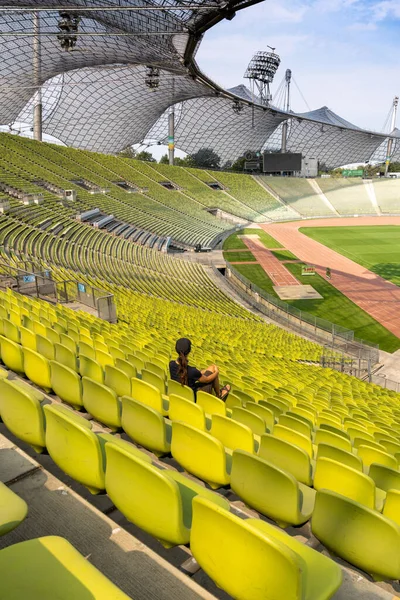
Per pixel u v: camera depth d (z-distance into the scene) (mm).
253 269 42781
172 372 6902
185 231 55156
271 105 90062
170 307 24141
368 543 3160
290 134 103875
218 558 2406
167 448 4602
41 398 5195
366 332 26938
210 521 2396
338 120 108562
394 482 5082
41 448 4125
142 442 4711
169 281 34094
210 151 101375
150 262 38562
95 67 49906
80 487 3973
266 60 95000
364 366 21609
